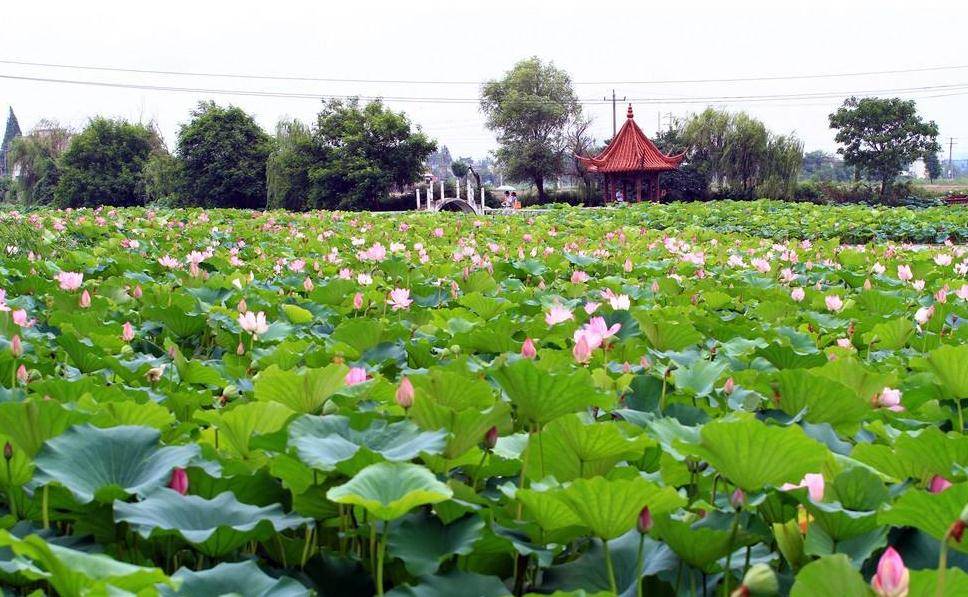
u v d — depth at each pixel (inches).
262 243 564.7
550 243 642.2
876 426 133.6
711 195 2308.1
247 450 116.1
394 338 214.8
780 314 273.1
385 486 85.9
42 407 105.5
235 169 2145.7
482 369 155.6
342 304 286.7
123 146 2378.2
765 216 1237.7
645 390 155.9
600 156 2224.4
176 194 2187.5
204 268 419.5
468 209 1984.5
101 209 961.5
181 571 81.9
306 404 128.1
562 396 111.3
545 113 2407.7
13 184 2896.2
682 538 87.1
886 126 2391.7
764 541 98.8
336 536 103.0
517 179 2496.3
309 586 88.9
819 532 92.4
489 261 430.6
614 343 199.0
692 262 434.9
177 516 89.5
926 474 111.7
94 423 109.3
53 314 222.2
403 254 466.0
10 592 85.4
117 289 280.5
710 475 109.6
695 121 2288.4
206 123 2161.7
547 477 96.0
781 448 87.5
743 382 167.3
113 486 89.9
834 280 413.7
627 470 110.0
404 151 2065.7
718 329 234.2
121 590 66.8
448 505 91.2
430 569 86.3
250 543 101.7
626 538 96.5
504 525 97.0
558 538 95.6
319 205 2055.9
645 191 2305.6
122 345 197.5
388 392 142.3
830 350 203.9
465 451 105.7
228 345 221.6
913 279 429.4
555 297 284.5
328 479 98.7
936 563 86.7
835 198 2357.3
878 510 87.4
